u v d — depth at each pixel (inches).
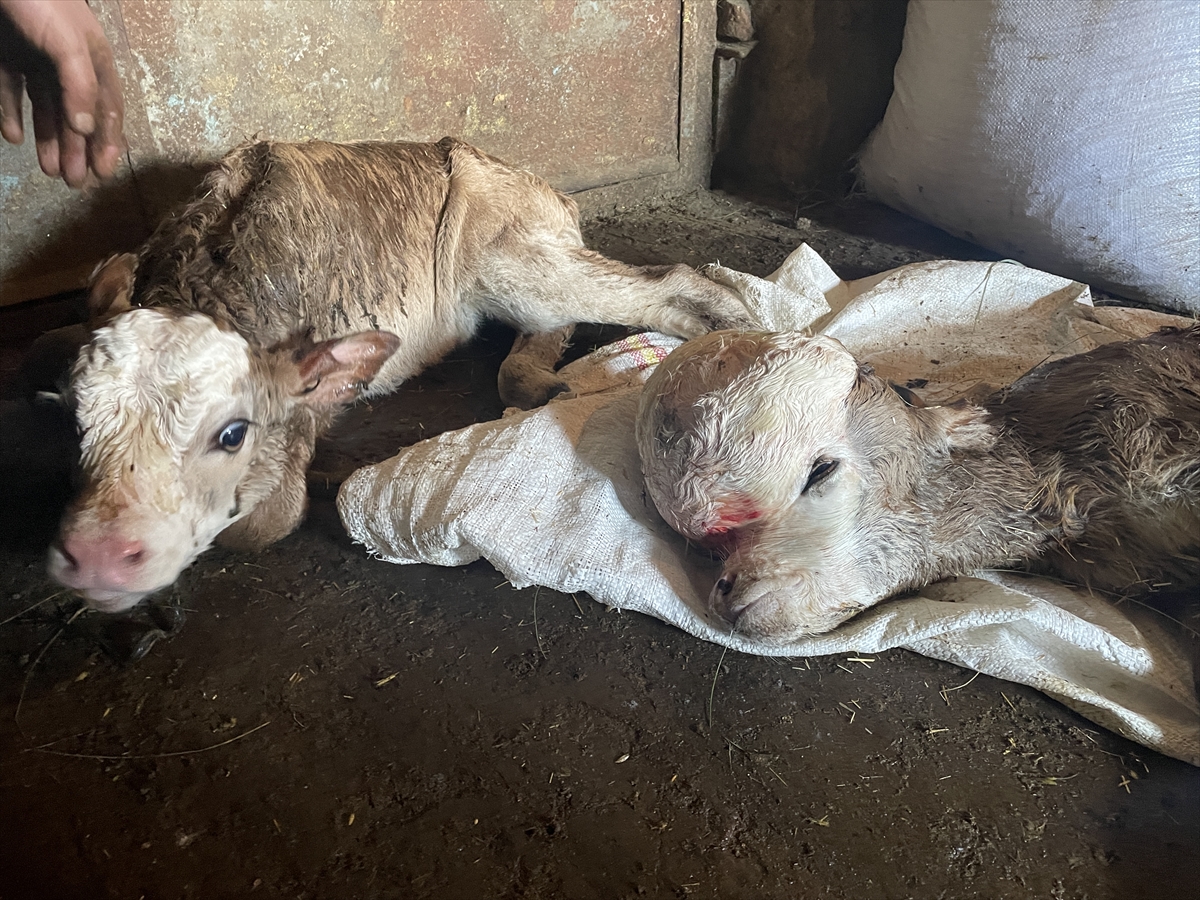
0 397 40.1
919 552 31.3
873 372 32.1
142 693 29.1
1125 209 49.0
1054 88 49.2
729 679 30.5
